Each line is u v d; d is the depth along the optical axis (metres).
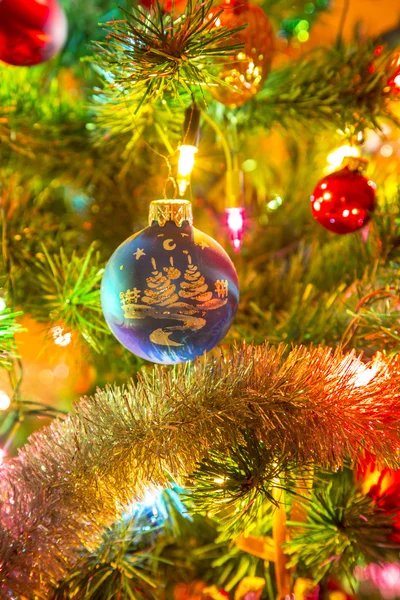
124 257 0.34
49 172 0.52
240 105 0.43
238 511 0.33
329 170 0.54
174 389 0.34
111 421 0.34
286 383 0.34
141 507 0.39
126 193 0.52
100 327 0.46
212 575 0.42
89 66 0.49
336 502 0.36
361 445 0.34
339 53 0.47
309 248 0.53
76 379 0.64
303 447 0.33
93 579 0.37
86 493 0.33
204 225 0.55
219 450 0.34
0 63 0.49
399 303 0.42
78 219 0.53
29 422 0.61
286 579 0.36
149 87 0.35
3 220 0.45
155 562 0.40
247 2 0.39
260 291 0.50
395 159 0.58
